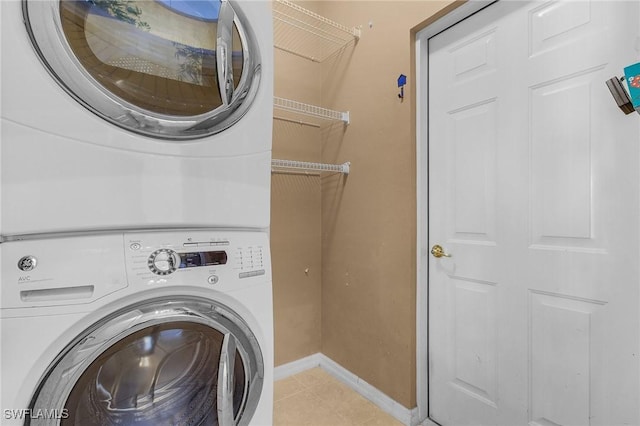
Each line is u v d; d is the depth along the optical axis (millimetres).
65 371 619
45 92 625
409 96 1483
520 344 1181
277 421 1516
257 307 877
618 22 953
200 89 847
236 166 890
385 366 1617
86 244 664
